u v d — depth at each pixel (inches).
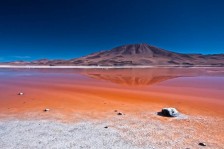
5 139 263.9
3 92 624.1
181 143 255.0
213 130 300.5
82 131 292.8
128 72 1766.7
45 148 239.1
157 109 422.9
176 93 618.2
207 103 481.1
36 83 860.6
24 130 295.9
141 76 1299.2
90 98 538.0
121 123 330.0
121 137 272.4
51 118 356.2
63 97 549.3
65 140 261.4
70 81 952.3
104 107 438.6
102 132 289.6
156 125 321.1
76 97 550.3
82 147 242.1
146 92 636.1
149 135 279.9
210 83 876.6
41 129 300.2
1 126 312.8
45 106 444.8
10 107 434.0
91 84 837.2
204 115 378.9
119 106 449.1
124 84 845.8
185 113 393.1
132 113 391.2
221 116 372.5
